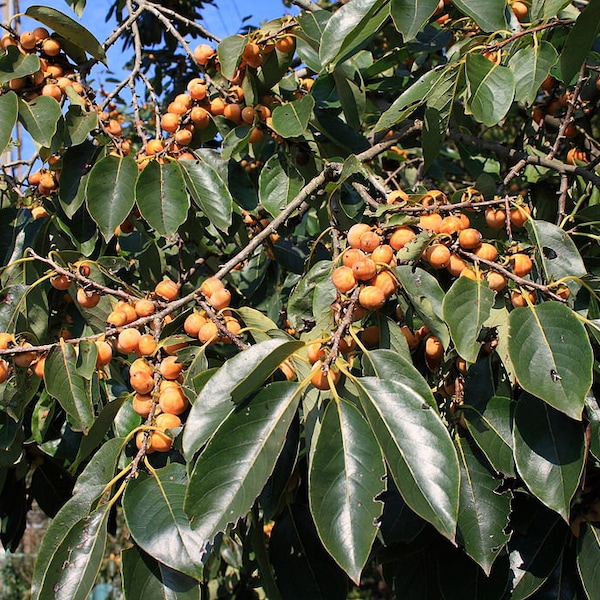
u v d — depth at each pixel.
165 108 1.63
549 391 0.58
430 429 0.55
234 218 0.99
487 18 0.77
